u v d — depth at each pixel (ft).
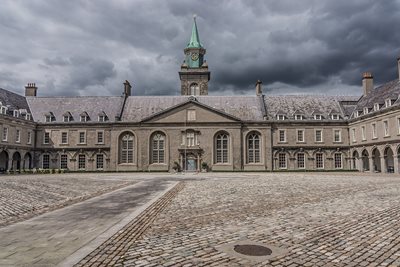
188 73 212.64
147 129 166.20
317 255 19.49
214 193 53.52
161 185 71.67
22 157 156.97
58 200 45.98
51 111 175.83
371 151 145.28
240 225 28.09
